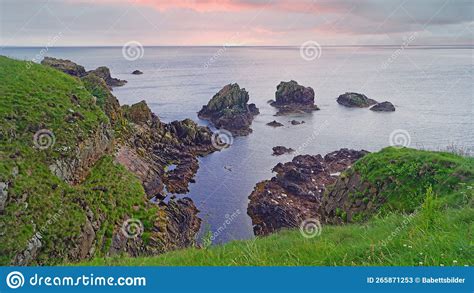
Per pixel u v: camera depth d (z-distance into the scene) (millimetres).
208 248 10156
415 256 6688
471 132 66438
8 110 28984
